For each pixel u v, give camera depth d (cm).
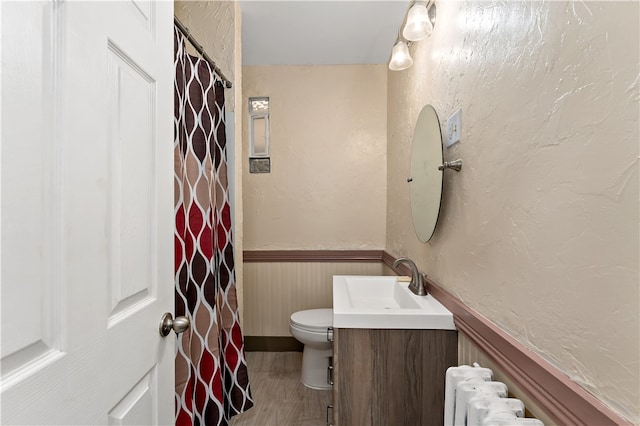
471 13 109
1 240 41
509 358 82
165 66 85
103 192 59
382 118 270
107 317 61
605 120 55
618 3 53
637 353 50
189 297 143
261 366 246
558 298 67
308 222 273
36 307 45
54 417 48
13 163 42
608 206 55
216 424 146
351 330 120
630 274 51
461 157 117
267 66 271
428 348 119
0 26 41
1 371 41
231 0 189
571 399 61
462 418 80
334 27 217
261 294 274
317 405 196
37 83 46
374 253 269
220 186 179
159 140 81
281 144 272
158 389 80
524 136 79
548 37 70
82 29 54
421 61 169
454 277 123
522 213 79
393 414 119
